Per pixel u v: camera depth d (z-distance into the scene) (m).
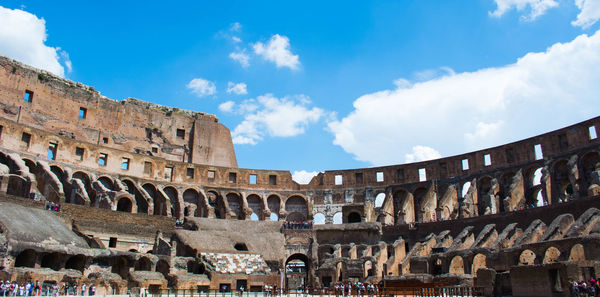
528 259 54.50
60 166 77.75
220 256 66.31
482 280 47.81
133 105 100.62
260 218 95.69
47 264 53.47
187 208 91.00
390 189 92.00
